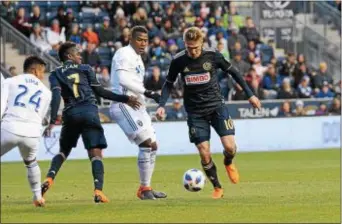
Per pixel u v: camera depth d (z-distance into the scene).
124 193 43.78
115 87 39.94
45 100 34.53
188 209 34.00
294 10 102.38
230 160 39.00
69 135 38.53
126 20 97.31
